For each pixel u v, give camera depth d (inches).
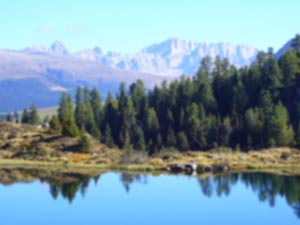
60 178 4146.2
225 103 7829.7
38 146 5816.9
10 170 4640.8
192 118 6658.5
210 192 3518.7
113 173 4557.1
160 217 2755.9
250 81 7795.3
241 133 6481.3
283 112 6333.7
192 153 5689.0
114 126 7751.0
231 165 5032.0
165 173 4603.8
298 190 3582.7
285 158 5462.6
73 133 6166.3
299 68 7716.5
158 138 6673.2
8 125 6771.7
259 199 3257.9
